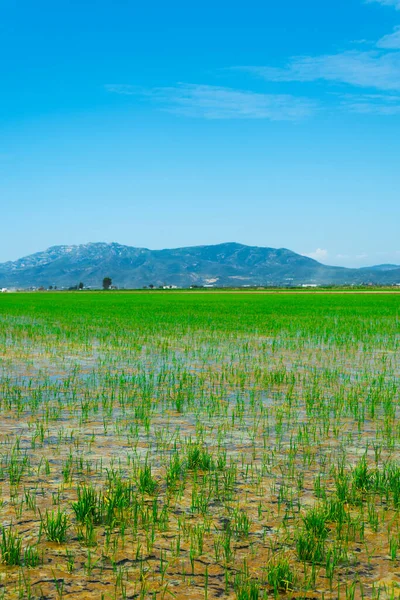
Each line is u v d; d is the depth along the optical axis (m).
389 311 57.59
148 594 5.38
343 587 5.50
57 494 7.75
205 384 16.94
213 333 33.16
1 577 5.62
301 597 5.32
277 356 23.31
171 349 25.62
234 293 166.12
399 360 22.11
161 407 13.74
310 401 14.22
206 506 7.28
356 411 12.70
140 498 7.57
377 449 10.10
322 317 47.94
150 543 6.30
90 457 9.54
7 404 13.89
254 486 8.12
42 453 9.77
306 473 8.73
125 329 35.66
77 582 5.55
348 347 26.16
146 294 165.88
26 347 26.34
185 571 5.77
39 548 6.20
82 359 22.42
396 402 14.30
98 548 6.20
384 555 6.10
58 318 46.84
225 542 6.34
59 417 12.60
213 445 10.38
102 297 130.88
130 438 10.80
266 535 6.55
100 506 7.11
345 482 7.74
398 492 7.48
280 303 82.75
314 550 6.01
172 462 9.16
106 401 14.37
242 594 5.19
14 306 73.88
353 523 6.79
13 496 7.66
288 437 10.98
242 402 14.01
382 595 5.37
